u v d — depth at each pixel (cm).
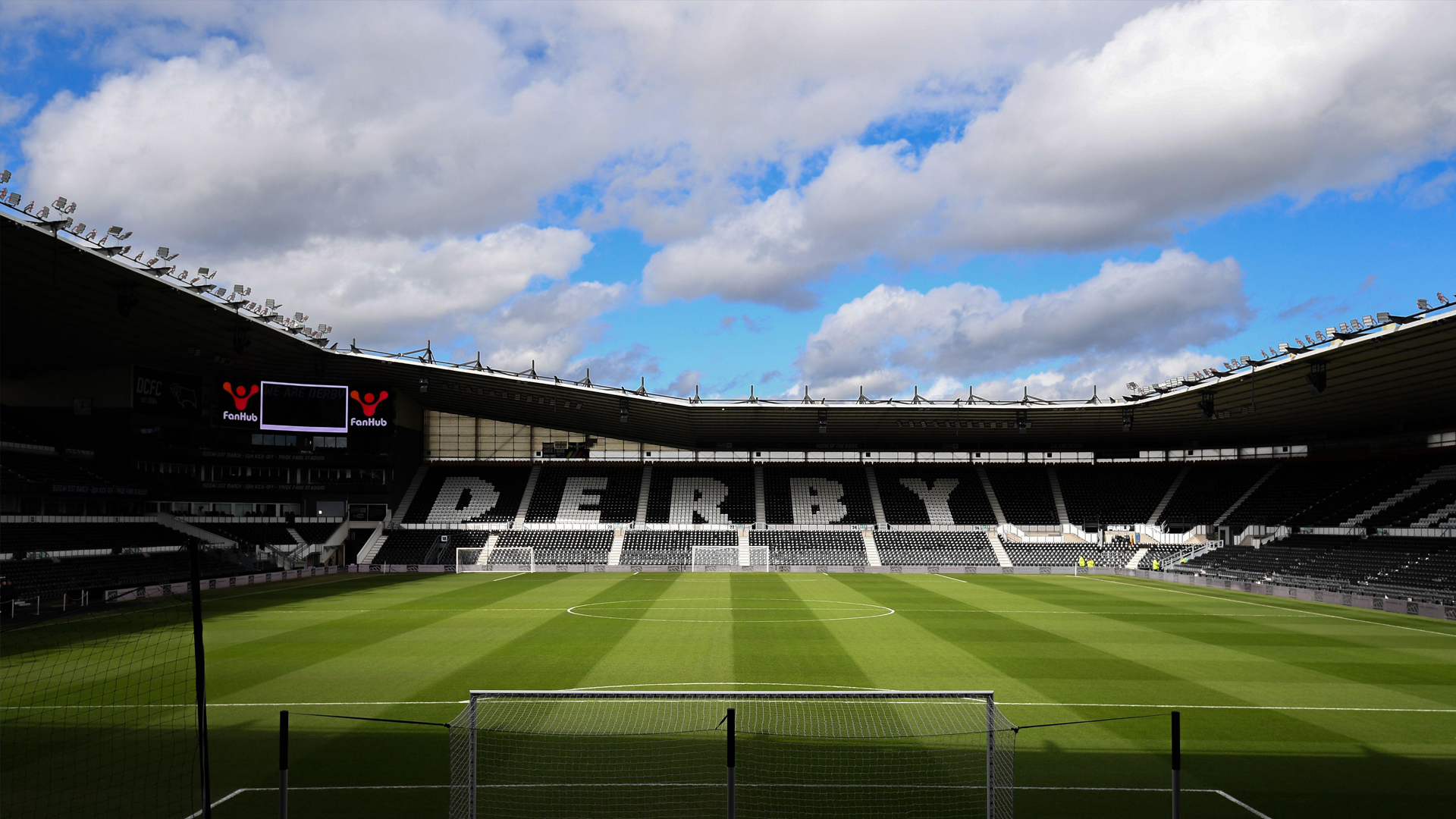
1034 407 6406
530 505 7600
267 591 4916
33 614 3659
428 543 7044
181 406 5969
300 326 5344
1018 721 1836
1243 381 5169
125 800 1363
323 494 7150
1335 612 3888
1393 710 1958
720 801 1353
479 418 8012
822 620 3538
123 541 5272
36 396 5588
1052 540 7338
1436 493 5588
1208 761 1568
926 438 7844
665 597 4566
